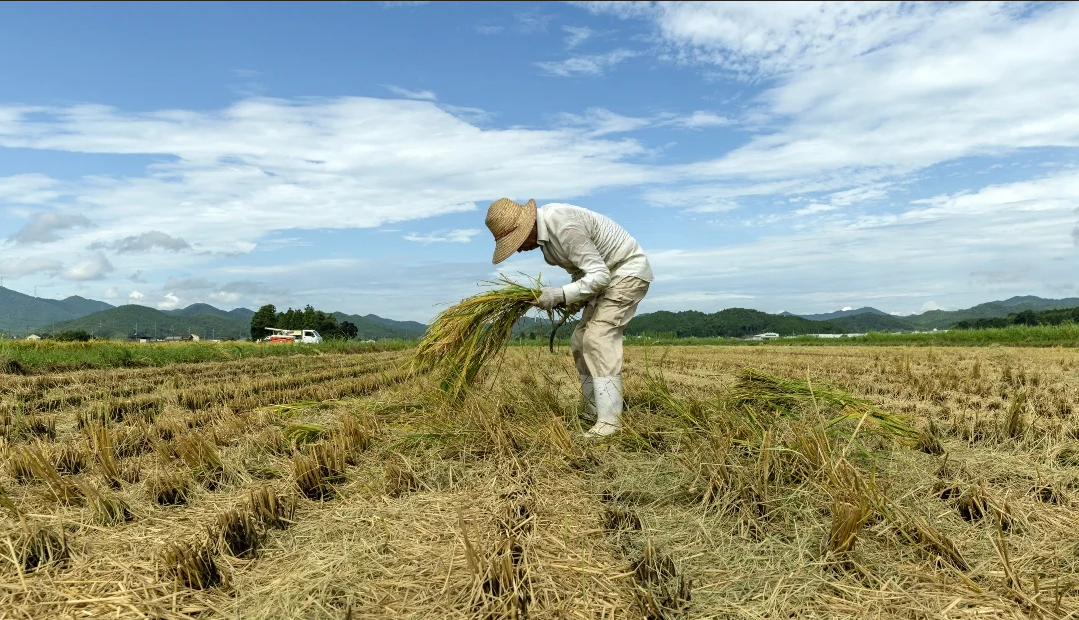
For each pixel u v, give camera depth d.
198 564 2.77
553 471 4.16
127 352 14.84
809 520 3.15
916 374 10.04
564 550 2.95
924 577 2.68
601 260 5.07
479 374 6.45
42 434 6.04
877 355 14.96
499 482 3.96
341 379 10.63
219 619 2.49
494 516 3.30
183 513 3.69
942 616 2.39
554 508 3.51
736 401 5.55
